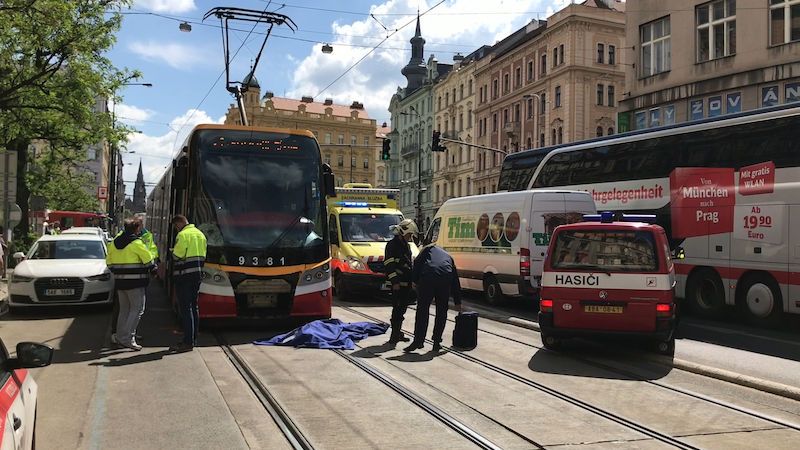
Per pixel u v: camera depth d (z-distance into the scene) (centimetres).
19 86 1761
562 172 1681
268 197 1053
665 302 823
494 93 5975
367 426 543
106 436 512
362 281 1515
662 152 1401
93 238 1451
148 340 964
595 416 585
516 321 1173
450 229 1719
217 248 1004
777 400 655
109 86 2031
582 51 4722
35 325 1109
